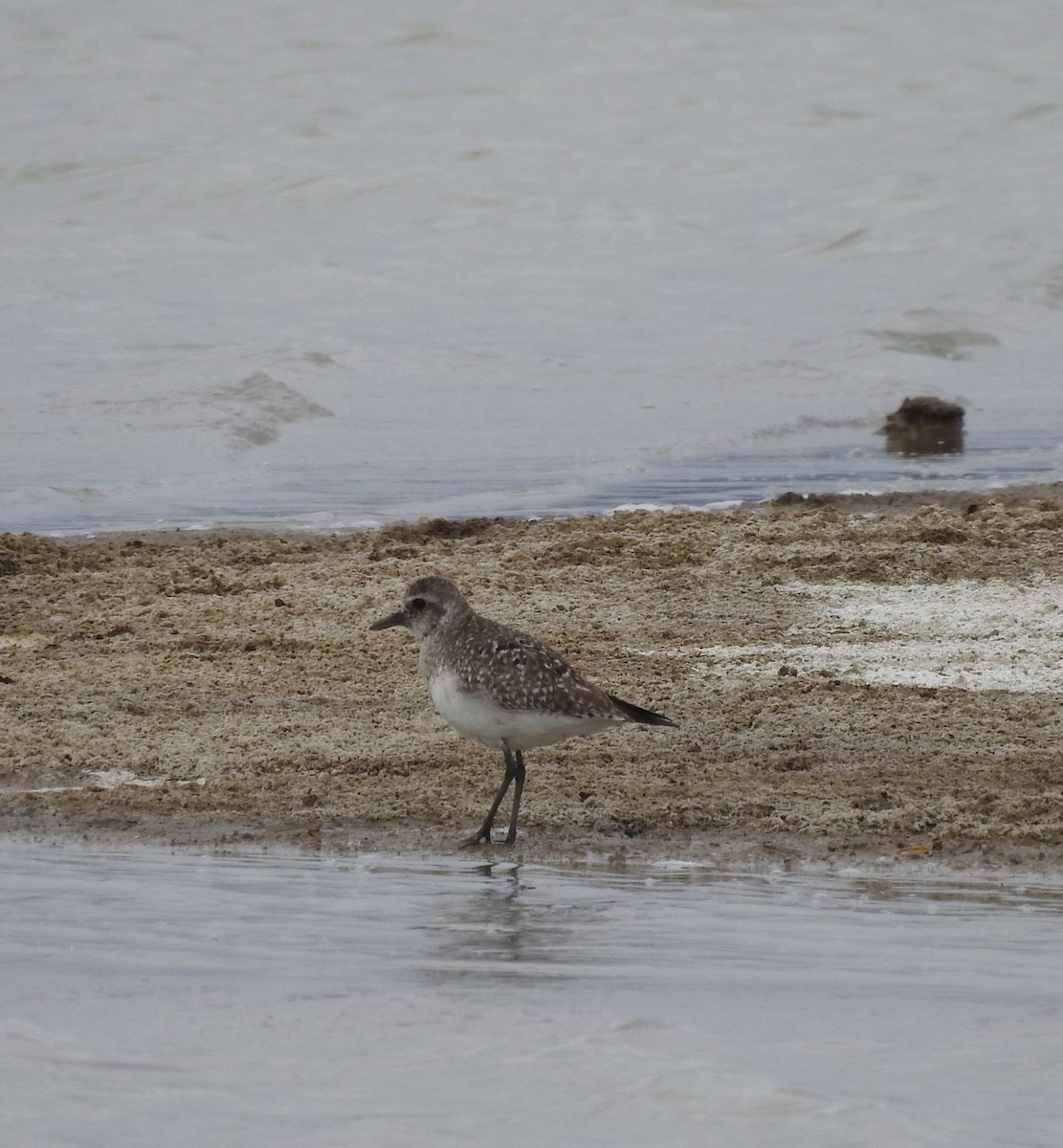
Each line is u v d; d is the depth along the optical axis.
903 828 10.85
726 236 44.84
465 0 67.19
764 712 13.27
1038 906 9.23
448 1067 6.11
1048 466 25.80
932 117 55.53
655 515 20.91
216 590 17.44
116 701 13.72
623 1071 6.05
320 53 62.12
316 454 26.41
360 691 14.09
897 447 27.64
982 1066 6.30
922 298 38.75
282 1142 5.35
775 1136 5.46
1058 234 43.34
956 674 14.31
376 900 9.20
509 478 24.70
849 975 7.69
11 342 33.50
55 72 60.19
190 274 40.91
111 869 9.88
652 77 59.31
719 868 10.10
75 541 20.41
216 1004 6.98
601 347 35.09
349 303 38.47
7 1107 5.64
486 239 44.78
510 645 10.65
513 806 10.93
